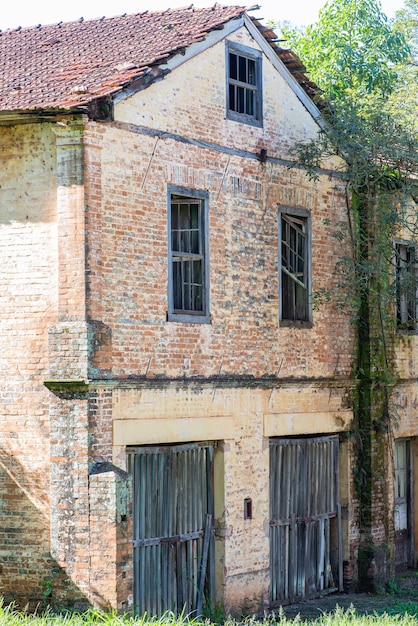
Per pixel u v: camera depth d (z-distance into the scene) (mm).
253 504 22703
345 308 25391
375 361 25797
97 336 19156
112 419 19500
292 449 24016
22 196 19641
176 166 21109
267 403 23188
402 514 27375
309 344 24328
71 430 19062
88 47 22875
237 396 22438
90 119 19172
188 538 21344
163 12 24516
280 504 23578
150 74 20469
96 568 18781
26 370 19516
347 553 25188
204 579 21703
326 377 24734
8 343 19656
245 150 22875
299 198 24250
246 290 22734
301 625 19141
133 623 17578
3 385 19672
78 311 19078
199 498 21719
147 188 20422
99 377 19172
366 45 40562
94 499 18828
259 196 23203
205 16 23234
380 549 25625
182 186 21250
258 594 22656
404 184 25469
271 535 23312
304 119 24531
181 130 21266
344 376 25297
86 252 19125
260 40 23469
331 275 25031
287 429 23625
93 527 18828
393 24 43594
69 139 19172
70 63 21859
